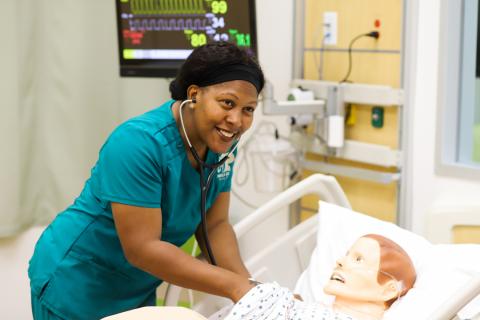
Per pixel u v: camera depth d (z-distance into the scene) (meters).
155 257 1.27
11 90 2.36
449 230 1.94
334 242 1.58
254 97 1.23
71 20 2.43
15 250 2.55
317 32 2.47
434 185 2.12
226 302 1.68
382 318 1.39
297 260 1.76
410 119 2.15
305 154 2.55
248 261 1.71
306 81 2.44
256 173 2.55
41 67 2.45
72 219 1.45
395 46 2.17
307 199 2.54
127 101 2.54
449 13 2.01
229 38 2.09
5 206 2.41
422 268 1.44
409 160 2.17
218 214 1.54
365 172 2.26
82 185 2.53
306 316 1.27
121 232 1.28
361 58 2.30
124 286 1.48
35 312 1.49
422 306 1.36
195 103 1.24
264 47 2.62
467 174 2.02
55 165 2.50
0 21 2.32
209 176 1.37
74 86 2.46
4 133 2.37
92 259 1.43
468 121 2.12
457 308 1.19
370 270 1.46
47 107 2.47
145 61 2.16
